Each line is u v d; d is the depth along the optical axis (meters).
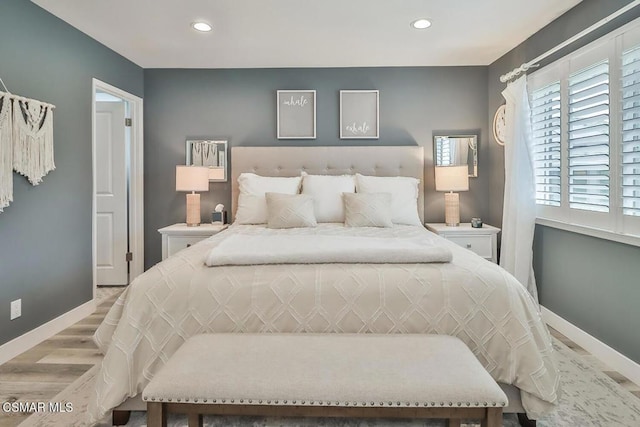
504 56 3.62
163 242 3.59
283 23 2.89
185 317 1.68
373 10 2.68
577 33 2.61
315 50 3.47
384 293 1.68
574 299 2.66
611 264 2.31
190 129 4.02
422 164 3.92
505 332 1.64
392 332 1.66
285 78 3.99
